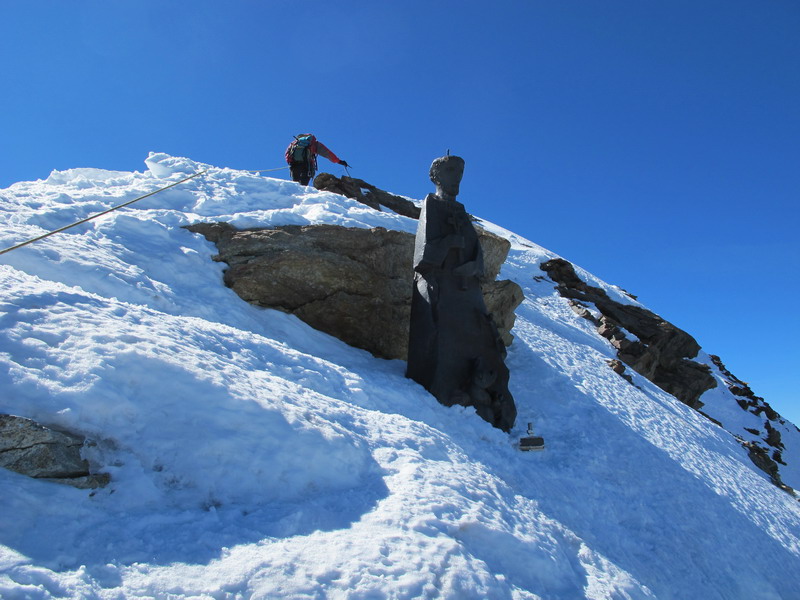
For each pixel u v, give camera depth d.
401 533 5.48
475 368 10.62
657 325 26.56
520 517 7.07
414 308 11.37
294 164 19.05
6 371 5.16
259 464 5.85
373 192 23.34
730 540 10.38
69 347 5.78
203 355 7.07
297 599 4.29
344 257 12.43
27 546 4.16
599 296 30.89
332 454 6.39
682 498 10.97
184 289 10.52
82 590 3.86
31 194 12.00
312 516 5.43
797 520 12.92
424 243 11.07
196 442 5.71
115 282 9.11
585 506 9.40
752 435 29.47
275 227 12.76
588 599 6.21
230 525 5.01
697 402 26.50
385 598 4.59
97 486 4.95
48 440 4.90
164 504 5.12
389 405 9.22
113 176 15.28
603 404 14.23
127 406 5.55
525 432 11.26
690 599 8.29
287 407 6.79
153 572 4.24
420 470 6.86
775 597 9.41
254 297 11.37
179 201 13.50
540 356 16.34
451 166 11.64
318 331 11.85
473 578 5.23
